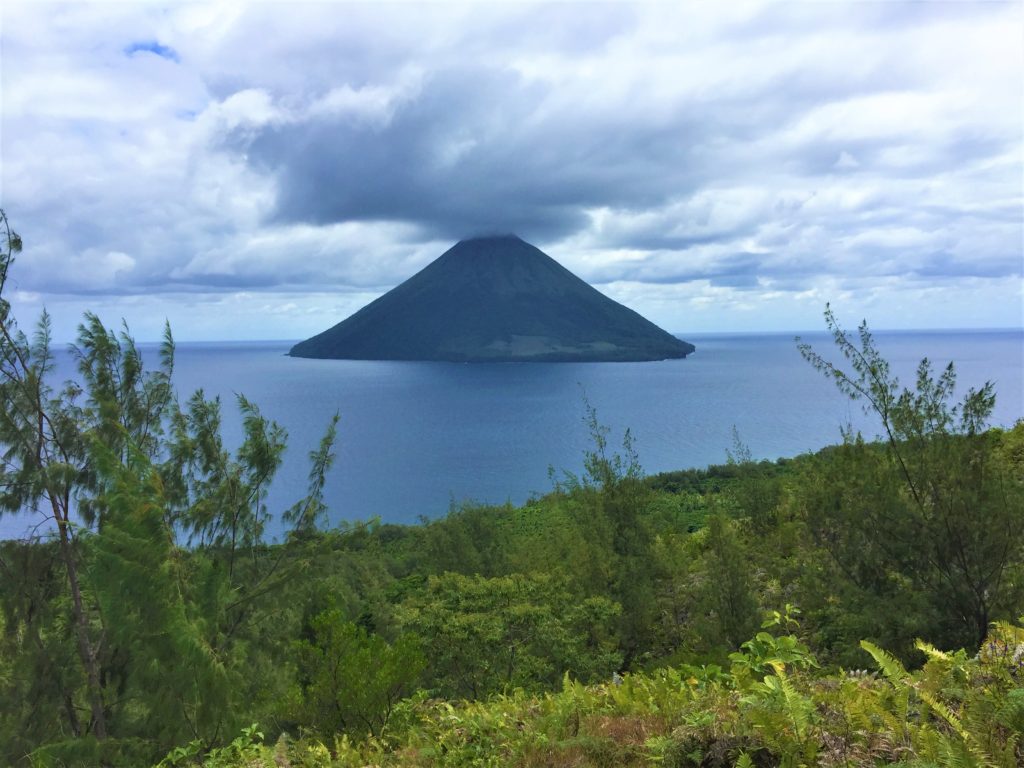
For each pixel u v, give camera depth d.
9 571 8.65
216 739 7.05
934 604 8.86
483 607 12.72
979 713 3.34
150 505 7.14
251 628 8.60
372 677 6.86
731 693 4.89
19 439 8.47
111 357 9.39
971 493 8.79
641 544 15.91
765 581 13.17
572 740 4.73
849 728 3.74
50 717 8.40
